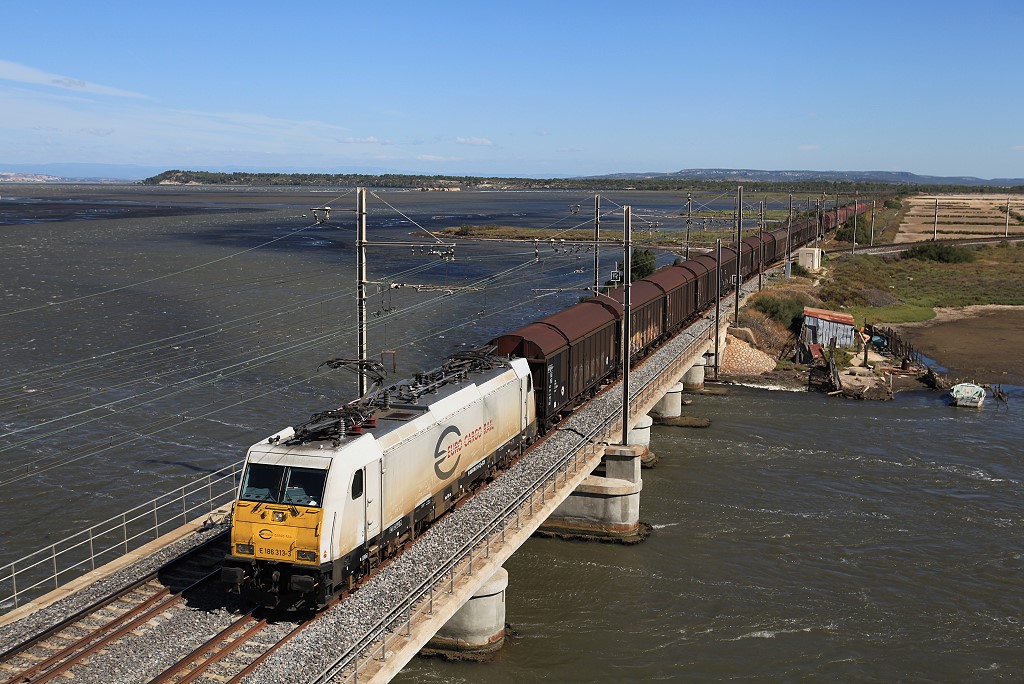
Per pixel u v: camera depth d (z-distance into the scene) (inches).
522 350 1537.9
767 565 1488.7
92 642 836.0
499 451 1358.3
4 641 830.5
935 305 4261.8
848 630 1285.7
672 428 2251.5
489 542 1096.8
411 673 1162.6
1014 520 1664.6
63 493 1707.7
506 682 1147.9
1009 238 7204.7
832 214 7258.9
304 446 948.6
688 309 2733.8
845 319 3196.4
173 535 1105.4
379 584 967.6
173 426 2080.5
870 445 2110.0
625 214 1635.1
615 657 1211.2
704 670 1183.6
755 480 1876.2
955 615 1327.5
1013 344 3405.5
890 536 1596.9
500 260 5487.2
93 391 2324.1
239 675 773.3
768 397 2593.5
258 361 2667.3
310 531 889.5
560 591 1395.2
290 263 5118.1
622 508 1563.7
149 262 4990.2
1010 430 2235.5
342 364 1199.6
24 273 4360.2
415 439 1070.4
